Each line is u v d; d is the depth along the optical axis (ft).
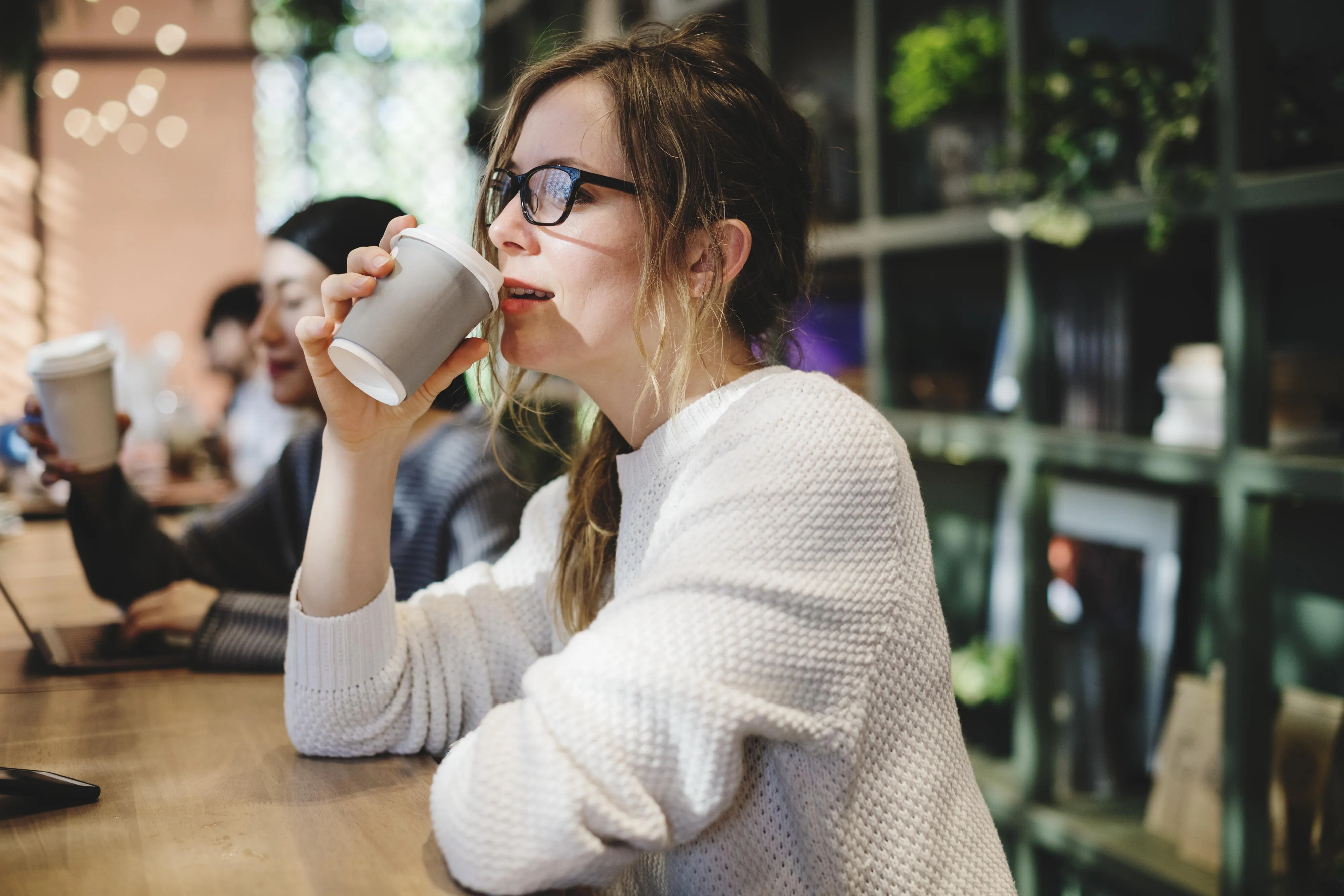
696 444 2.58
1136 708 6.59
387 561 2.74
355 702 2.66
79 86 14.14
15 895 1.87
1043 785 6.48
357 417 2.60
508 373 3.01
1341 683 5.70
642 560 2.64
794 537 2.17
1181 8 6.39
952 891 2.36
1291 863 5.23
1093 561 7.00
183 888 1.91
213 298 10.33
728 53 2.74
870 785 2.27
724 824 2.35
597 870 1.95
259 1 14.48
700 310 2.62
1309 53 5.32
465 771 2.02
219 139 14.73
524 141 2.63
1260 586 4.99
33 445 3.90
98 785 2.46
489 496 4.06
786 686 2.10
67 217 14.30
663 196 2.51
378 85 15.05
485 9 15.17
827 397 2.38
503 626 2.95
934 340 7.97
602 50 2.67
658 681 1.97
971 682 7.48
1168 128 5.09
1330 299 5.74
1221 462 5.05
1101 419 6.12
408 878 1.97
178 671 3.52
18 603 4.49
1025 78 5.97
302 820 2.25
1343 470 4.46
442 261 2.29
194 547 4.61
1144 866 5.63
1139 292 6.04
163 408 8.89
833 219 7.68
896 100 7.02
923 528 2.45
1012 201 6.23
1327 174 4.39
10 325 14.14
